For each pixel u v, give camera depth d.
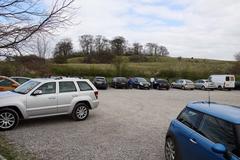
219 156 3.93
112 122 10.50
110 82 36.94
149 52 87.69
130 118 11.49
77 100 10.47
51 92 9.90
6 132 8.53
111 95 23.22
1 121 8.74
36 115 9.48
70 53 68.19
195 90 36.69
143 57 82.56
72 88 10.49
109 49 76.62
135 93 26.44
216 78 40.09
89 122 10.40
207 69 54.84
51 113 9.87
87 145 7.29
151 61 80.88
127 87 33.56
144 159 6.28
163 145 7.44
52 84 10.01
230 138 4.02
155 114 12.78
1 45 5.28
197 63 73.69
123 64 48.22
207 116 4.79
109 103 16.83
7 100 8.88
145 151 6.87
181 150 5.21
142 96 23.03
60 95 10.06
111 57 72.00
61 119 10.89
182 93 29.06
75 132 8.72
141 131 9.05
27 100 9.23
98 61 70.50
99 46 74.62
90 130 9.04
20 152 6.47
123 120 10.98
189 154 4.88
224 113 4.56
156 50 88.44
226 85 38.66
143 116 12.10
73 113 10.48
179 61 81.19
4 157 5.86
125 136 8.34
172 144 5.68
